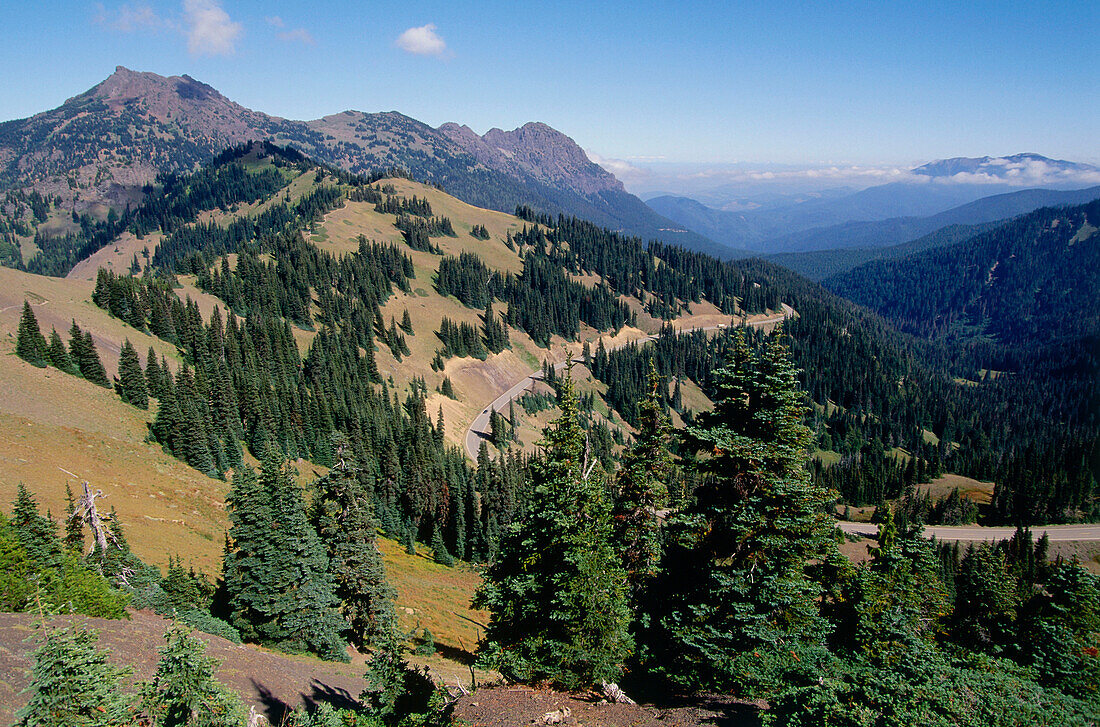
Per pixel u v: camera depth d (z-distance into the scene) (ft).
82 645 43.21
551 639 74.64
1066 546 365.40
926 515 417.49
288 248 647.56
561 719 61.00
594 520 76.13
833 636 84.38
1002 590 107.86
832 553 73.61
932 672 54.60
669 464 88.84
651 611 83.30
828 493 70.28
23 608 79.51
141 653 75.46
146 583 109.91
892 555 95.76
